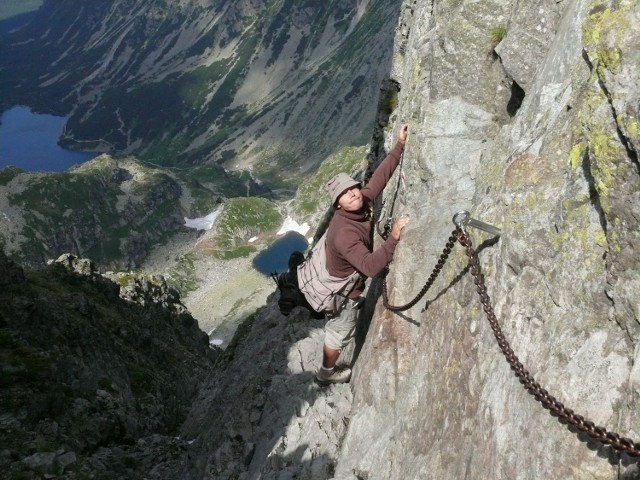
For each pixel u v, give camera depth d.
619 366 5.50
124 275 98.06
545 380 6.13
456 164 10.94
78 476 17.36
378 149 22.08
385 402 10.73
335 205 9.24
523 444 6.27
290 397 14.06
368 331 12.01
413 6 19.59
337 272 9.75
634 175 5.15
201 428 23.05
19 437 19.19
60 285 77.50
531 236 6.85
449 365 8.37
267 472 12.31
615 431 5.35
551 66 8.54
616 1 5.62
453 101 11.26
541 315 6.57
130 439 26.47
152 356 68.56
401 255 10.73
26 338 36.97
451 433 7.92
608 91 5.36
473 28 10.89
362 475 10.09
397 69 21.69
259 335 24.67
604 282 5.78
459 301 8.45
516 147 8.09
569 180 6.50
